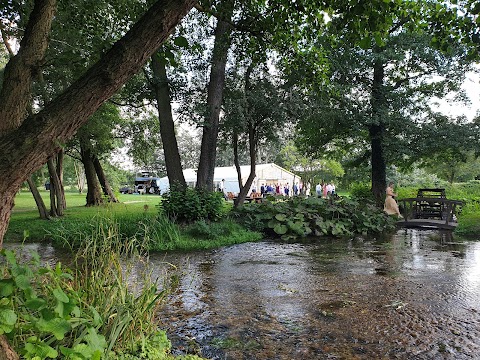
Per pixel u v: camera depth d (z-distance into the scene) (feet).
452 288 20.88
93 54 15.85
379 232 48.70
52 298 7.99
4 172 6.81
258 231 45.19
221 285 21.77
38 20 8.45
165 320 15.74
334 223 47.65
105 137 69.51
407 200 53.83
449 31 15.20
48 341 7.33
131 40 7.93
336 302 18.37
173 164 47.50
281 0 17.22
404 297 19.17
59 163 69.26
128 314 9.67
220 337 13.98
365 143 73.67
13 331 6.86
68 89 7.70
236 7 19.19
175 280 13.70
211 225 41.78
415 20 15.84
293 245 38.47
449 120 62.34
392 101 62.23
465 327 15.03
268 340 13.75
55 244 35.88
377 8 13.60
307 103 49.57
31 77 8.21
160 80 45.88
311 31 18.92
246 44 21.97
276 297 19.26
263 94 48.60
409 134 62.08
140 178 198.29
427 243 38.93
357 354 12.63
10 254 7.06
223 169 141.08
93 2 22.49
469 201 64.59
